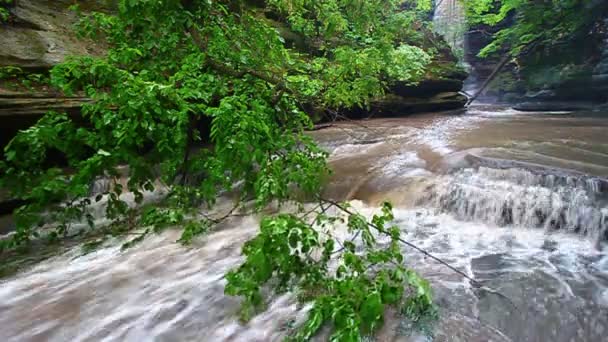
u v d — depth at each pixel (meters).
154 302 3.10
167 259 3.87
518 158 5.78
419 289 1.83
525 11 15.41
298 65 5.29
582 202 4.32
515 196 4.70
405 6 16.72
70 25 6.80
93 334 2.71
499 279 3.48
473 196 4.96
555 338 2.70
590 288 3.32
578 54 15.04
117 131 2.79
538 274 3.57
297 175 3.14
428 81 14.46
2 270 3.58
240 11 5.20
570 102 14.98
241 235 4.50
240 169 3.05
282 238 1.91
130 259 3.85
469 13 17.48
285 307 2.82
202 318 2.90
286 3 7.41
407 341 2.50
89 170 2.96
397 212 5.23
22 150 3.35
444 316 2.85
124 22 3.56
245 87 3.91
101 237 4.37
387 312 2.74
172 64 3.57
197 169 3.77
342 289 1.90
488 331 2.71
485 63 22.27
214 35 3.93
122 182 5.56
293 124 4.29
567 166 5.16
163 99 3.01
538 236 4.41
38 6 6.59
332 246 2.38
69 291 3.26
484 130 9.53
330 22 7.29
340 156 7.54
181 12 3.60
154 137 3.12
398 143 8.32
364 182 6.07
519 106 15.92
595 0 13.35
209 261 3.85
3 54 5.48
